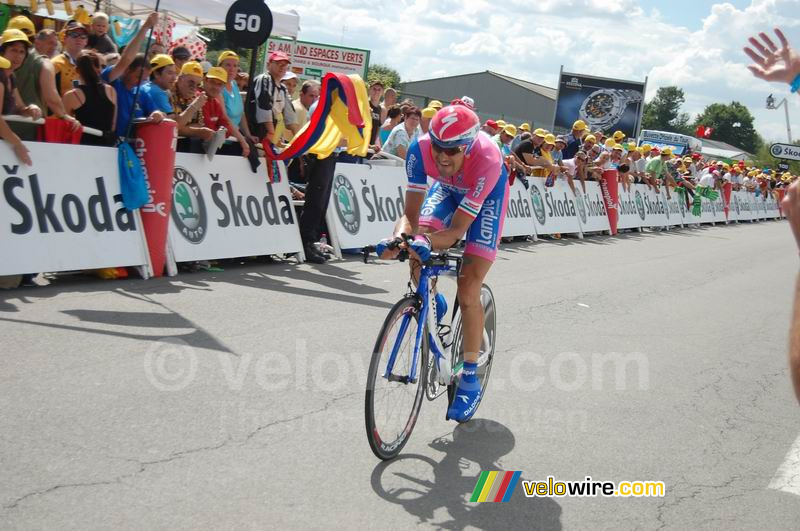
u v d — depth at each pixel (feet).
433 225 11.82
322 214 24.80
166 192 18.81
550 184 39.70
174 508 8.36
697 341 19.27
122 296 16.81
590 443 11.70
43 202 16.65
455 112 10.03
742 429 13.08
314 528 8.29
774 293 28.66
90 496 8.40
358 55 63.36
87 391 11.34
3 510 7.91
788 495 10.52
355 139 22.63
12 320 14.25
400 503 9.12
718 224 68.85
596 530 9.05
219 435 10.39
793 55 5.01
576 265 30.40
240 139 21.40
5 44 16.72
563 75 98.12
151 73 19.25
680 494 10.24
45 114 18.04
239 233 21.40
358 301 19.04
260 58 60.54
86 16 25.04
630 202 50.47
